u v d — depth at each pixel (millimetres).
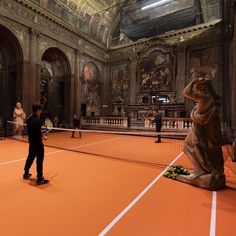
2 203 3693
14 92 16156
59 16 18078
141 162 6852
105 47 24500
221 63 17969
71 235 2742
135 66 22719
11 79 16172
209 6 18750
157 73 21234
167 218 3227
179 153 8445
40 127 4734
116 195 4086
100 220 3135
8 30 14242
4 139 12055
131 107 21641
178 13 18859
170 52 20516
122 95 23609
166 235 2775
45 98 19938
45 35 16938
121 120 17328
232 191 4387
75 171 5707
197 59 19328
